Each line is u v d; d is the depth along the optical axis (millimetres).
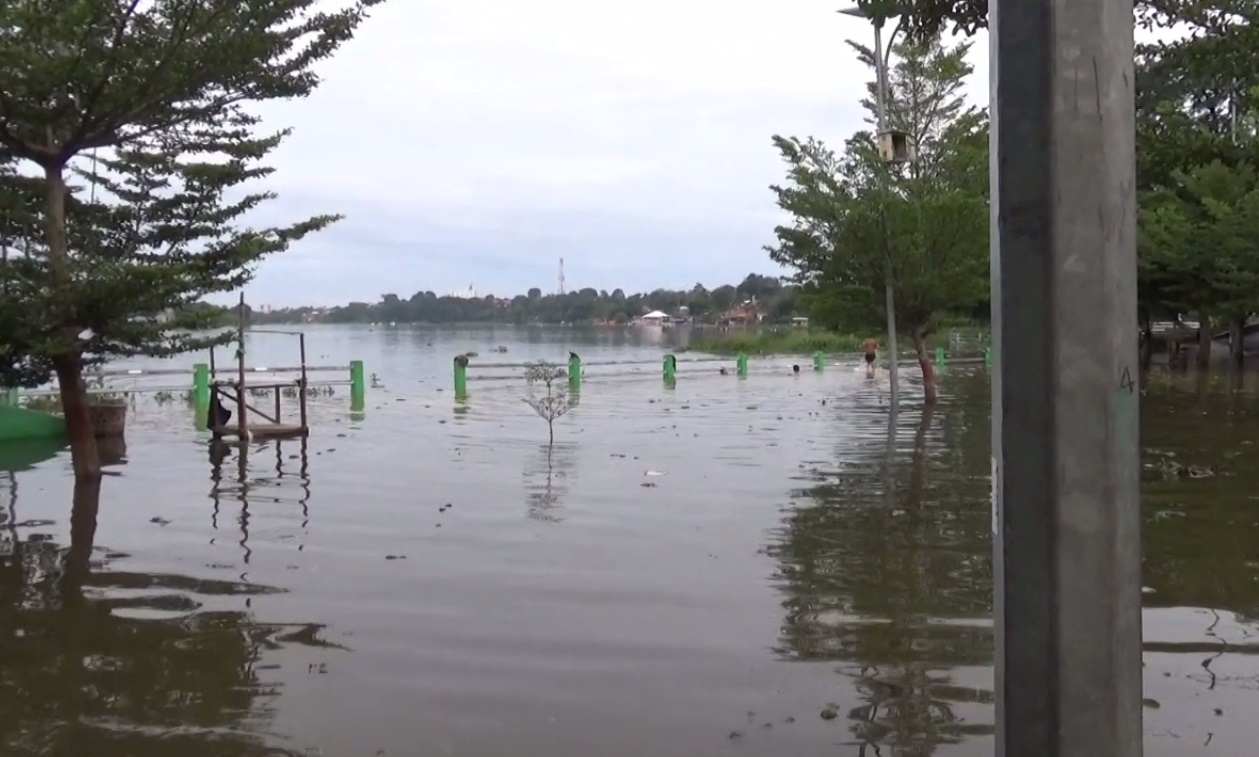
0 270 10758
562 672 5520
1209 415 17719
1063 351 2092
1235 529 8664
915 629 6164
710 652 5801
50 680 5531
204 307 15523
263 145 12906
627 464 12742
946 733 4676
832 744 4578
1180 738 4574
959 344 46906
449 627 6301
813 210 19500
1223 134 12914
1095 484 2102
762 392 24953
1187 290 23875
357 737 4762
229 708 5121
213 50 10633
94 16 9875
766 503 10094
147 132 11594
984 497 10352
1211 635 5996
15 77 9984
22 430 15297
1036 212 2107
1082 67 2096
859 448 14164
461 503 10211
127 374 26984
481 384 27359
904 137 17734
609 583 7211
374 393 24875
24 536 8938
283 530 9055
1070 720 2092
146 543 8633
